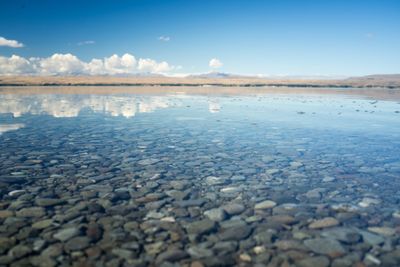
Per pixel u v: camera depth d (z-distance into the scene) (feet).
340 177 22.86
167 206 17.53
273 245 13.69
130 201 18.12
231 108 70.49
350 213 16.93
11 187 19.88
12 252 12.84
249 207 17.54
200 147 31.65
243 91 159.22
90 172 23.16
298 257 12.82
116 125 44.88
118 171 23.52
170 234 14.48
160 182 21.33
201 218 16.14
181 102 85.81
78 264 12.14
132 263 12.26
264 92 149.48
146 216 16.26
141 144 32.65
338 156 28.84
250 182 21.59
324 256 12.89
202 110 65.57
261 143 33.96
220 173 23.45
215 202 18.17
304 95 127.03
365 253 13.15
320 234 14.66
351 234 14.70
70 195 18.83
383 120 53.01
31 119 49.98
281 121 50.57
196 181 21.66
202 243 13.78
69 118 51.72
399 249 13.47
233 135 38.29
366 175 23.38
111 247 13.34
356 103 88.58
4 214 16.20
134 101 87.76
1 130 39.68
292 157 28.27
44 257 12.53
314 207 17.66
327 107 75.51
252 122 49.14
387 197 19.20
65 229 14.76
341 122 50.26
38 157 26.89
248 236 14.42
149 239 14.03
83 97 103.09
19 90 149.18
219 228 15.14
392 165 26.03
